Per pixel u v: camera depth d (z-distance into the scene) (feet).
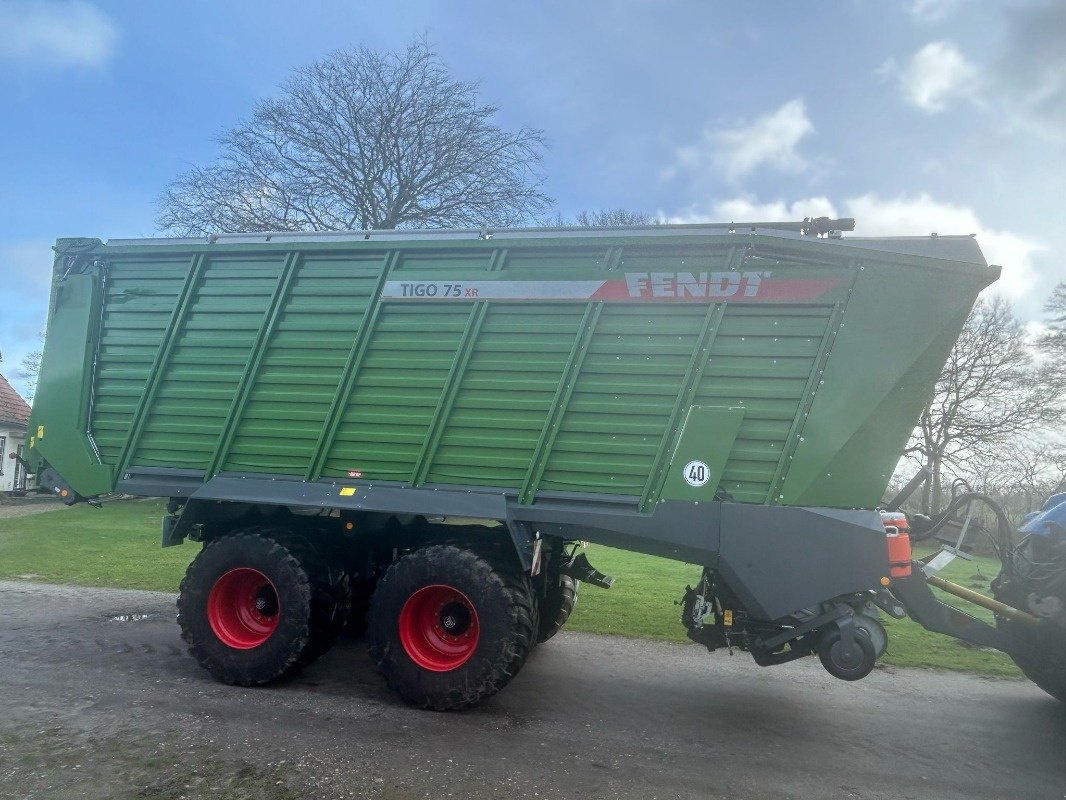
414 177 80.38
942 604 16.37
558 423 17.16
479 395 17.69
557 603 22.15
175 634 23.22
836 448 15.90
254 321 19.34
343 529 18.86
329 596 18.53
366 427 18.37
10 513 65.05
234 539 18.61
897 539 15.74
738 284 16.55
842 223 17.08
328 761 13.96
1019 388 75.66
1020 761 15.21
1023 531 19.12
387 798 12.56
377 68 79.66
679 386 16.66
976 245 15.99
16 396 96.27
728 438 16.30
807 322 16.24
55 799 12.16
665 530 16.40
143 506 65.87
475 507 17.17
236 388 19.31
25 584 31.07
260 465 19.13
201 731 15.25
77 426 20.40
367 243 18.69
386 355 18.35
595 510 16.87
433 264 18.42
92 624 24.31
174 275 20.17
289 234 19.27
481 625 16.72
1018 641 16.48
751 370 16.39
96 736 14.83
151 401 20.02
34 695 17.22
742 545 16.03
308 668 20.16
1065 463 70.64
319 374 18.78
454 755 14.51
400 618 17.28
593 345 17.17
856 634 15.78
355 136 79.46
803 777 14.15
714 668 21.53
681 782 13.71
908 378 15.87
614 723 16.76
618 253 17.33
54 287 21.09
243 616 19.03
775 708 18.19
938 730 16.94
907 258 15.90
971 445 75.20
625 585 33.71
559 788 13.23
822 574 15.71
